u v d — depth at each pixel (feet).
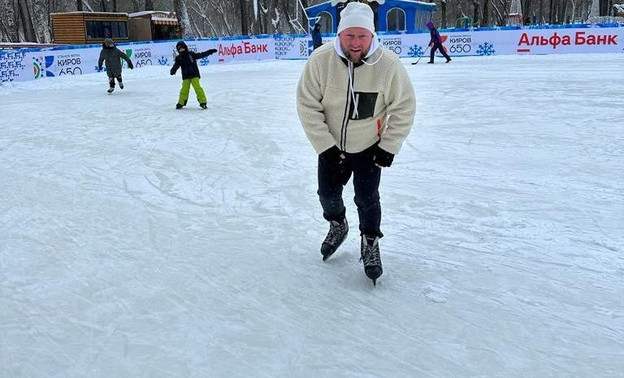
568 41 66.69
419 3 89.66
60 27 86.63
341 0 87.86
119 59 44.62
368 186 9.89
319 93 9.51
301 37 79.30
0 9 122.83
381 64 9.05
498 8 155.53
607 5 123.54
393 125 9.55
